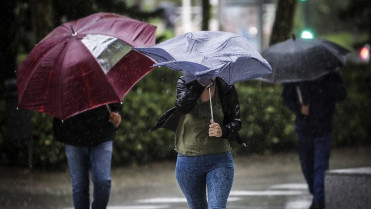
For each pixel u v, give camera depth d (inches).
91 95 618.8
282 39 1432.1
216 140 550.6
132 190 1097.4
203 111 551.5
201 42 541.0
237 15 2502.5
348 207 733.3
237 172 1243.8
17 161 1289.4
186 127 555.2
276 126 1413.6
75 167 664.4
